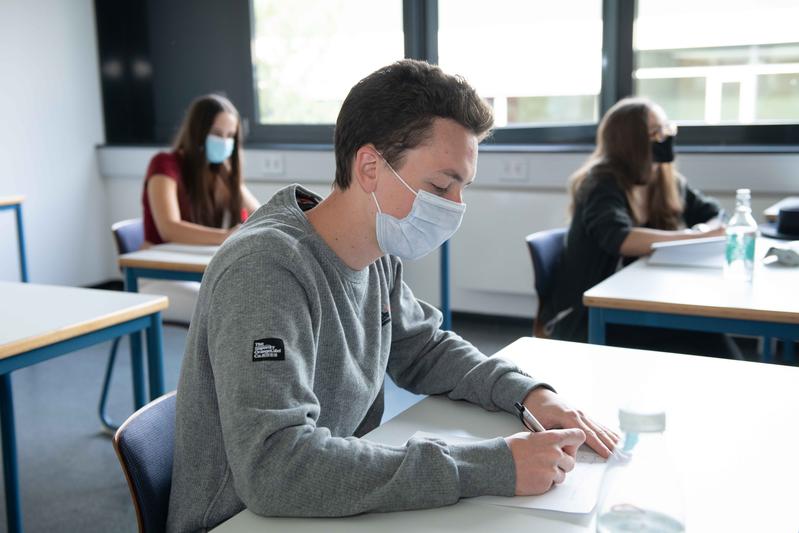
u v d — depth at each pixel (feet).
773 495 3.01
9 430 6.46
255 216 3.72
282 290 3.26
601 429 3.63
